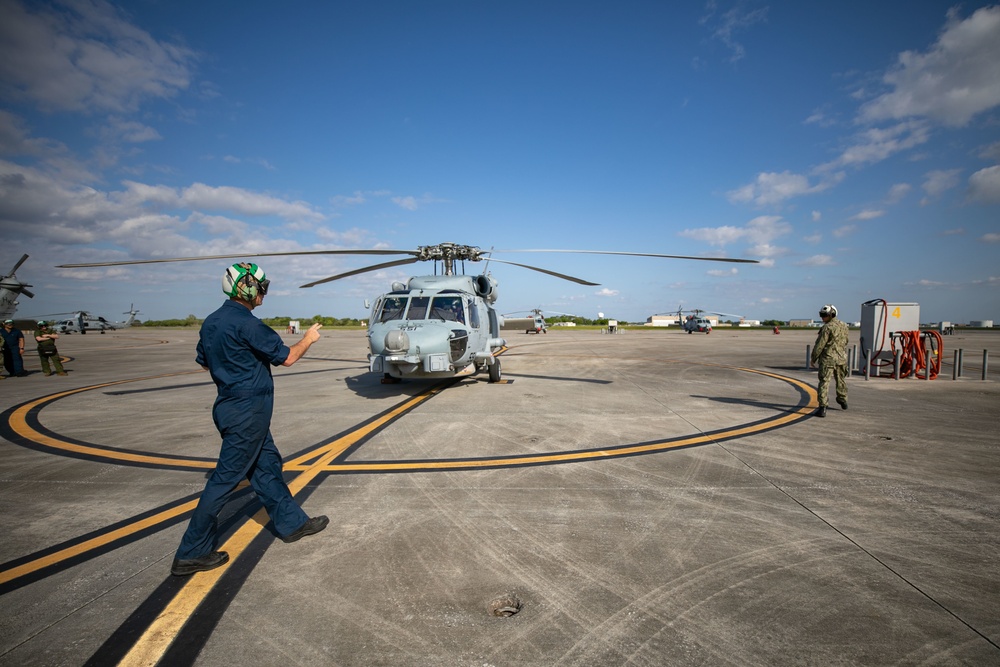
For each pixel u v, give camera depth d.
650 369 14.05
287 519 3.25
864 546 3.19
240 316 3.02
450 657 2.15
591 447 5.66
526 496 4.11
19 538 3.37
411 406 8.34
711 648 2.20
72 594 2.66
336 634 2.32
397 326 9.25
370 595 2.65
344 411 7.93
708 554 3.09
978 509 3.80
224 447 2.94
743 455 5.32
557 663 2.11
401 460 5.19
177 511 3.86
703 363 15.82
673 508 3.84
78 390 10.52
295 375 13.31
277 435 6.33
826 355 7.30
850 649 2.20
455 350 9.44
